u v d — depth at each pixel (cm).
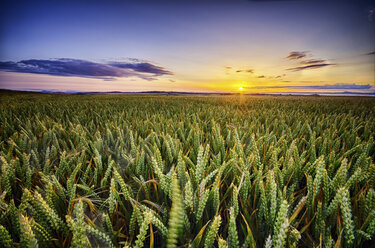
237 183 149
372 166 142
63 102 1063
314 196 115
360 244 98
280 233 76
